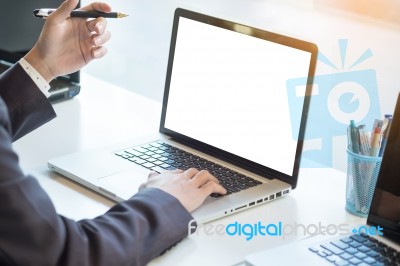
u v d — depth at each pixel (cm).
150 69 207
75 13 133
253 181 136
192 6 188
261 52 137
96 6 134
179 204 112
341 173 149
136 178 134
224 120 144
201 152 149
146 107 184
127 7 207
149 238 106
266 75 136
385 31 147
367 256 109
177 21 150
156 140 154
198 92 148
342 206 133
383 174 117
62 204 127
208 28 145
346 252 110
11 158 92
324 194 138
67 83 186
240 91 141
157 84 206
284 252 109
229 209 124
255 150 140
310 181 144
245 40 139
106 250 98
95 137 161
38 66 131
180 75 151
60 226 95
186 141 152
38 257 92
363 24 151
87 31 134
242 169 141
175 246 114
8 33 192
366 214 128
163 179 122
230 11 179
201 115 148
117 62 217
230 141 143
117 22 212
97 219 104
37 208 92
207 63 146
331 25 157
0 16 192
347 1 152
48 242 93
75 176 135
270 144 137
